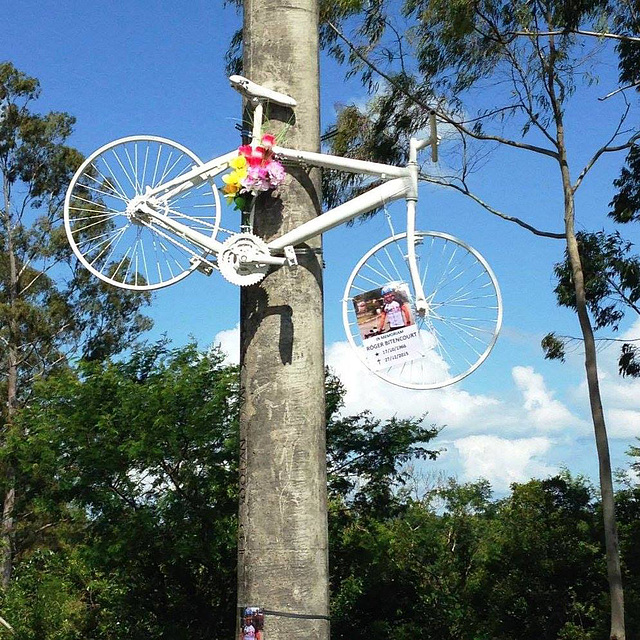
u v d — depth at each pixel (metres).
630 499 14.92
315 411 3.98
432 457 10.88
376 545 9.78
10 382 21.70
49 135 22.75
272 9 4.30
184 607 7.29
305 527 3.86
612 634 11.02
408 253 4.04
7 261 22.66
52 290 22.78
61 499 7.11
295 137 4.20
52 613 9.37
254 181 4.00
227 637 7.29
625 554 13.84
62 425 7.00
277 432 3.93
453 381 4.11
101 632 8.04
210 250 4.09
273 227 4.08
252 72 4.29
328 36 11.74
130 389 6.99
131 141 4.45
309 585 3.81
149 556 7.02
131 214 4.34
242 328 4.12
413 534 13.64
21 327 21.94
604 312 13.73
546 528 14.21
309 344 4.01
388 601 10.19
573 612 13.59
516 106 12.05
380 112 12.27
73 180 4.54
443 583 13.30
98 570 7.56
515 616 13.67
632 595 13.23
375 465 10.70
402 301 4.04
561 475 15.08
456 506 15.65
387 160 12.33
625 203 13.98
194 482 6.94
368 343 4.06
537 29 11.77
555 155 12.18
